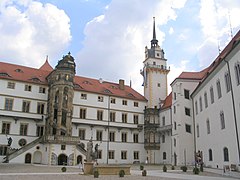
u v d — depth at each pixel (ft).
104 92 248.52
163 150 245.04
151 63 287.28
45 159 189.57
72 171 125.90
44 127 212.23
